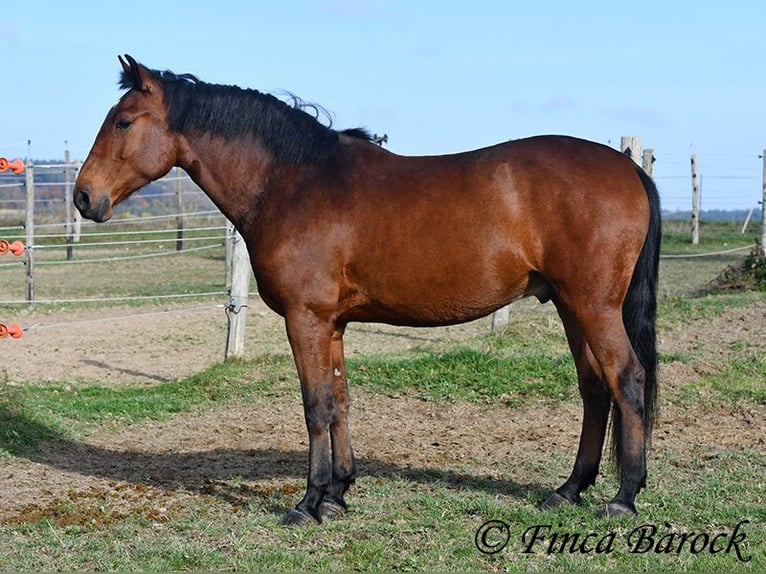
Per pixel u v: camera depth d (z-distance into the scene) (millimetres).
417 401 9438
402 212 5547
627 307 5586
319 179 5754
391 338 13484
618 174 5465
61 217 28438
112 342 13344
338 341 6004
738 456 7191
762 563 4938
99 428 8750
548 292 5730
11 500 6418
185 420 9109
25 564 5109
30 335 13844
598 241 5332
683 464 7066
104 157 6070
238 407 9562
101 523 5848
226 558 5152
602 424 5992
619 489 5852
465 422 8688
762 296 13617
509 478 6883
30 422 8445
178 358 12273
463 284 5531
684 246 26328
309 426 5742
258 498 6426
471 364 10195
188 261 24188
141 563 5102
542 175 5418
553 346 11258
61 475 7102
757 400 8891
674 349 11023
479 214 5453
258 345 12867
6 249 8445
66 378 10953
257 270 5863
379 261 5590
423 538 5469
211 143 5980
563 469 7062
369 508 6051
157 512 6078
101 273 21797
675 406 8828
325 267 5633
